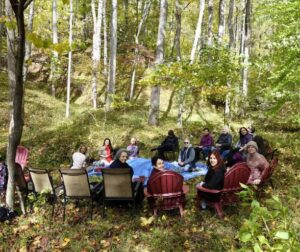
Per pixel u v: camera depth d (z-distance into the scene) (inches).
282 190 296.2
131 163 401.1
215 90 501.0
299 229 195.5
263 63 359.6
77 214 264.2
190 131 620.1
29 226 249.0
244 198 89.7
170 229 228.7
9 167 258.2
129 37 1142.3
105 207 272.1
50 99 842.8
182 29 1222.3
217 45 519.8
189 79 486.3
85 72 949.8
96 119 655.1
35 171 268.1
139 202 269.0
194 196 293.1
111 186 244.7
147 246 211.6
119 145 526.3
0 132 568.7
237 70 508.7
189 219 240.7
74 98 950.4
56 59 717.9
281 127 620.1
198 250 202.8
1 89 799.1
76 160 335.6
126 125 623.2
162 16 626.2
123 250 208.5
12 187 262.5
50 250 216.5
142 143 528.1
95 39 840.3
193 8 1111.0
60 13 1002.7
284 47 301.0
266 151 362.0
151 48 1147.3
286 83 314.8
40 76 1054.4
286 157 411.2
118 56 955.3
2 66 974.4
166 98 852.6
